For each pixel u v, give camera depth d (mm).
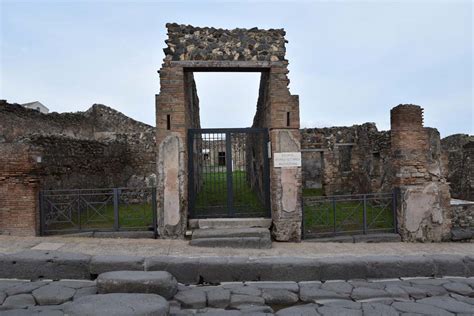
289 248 7336
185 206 7883
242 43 8156
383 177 11812
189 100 9680
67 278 5746
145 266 5805
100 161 12750
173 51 8031
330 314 4680
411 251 7383
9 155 7598
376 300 5324
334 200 8320
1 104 12227
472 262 6488
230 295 5246
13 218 7625
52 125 15570
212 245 7219
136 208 11445
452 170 16562
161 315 4172
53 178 9430
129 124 19359
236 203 9289
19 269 5703
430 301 5230
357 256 6547
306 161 18891
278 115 8047
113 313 3990
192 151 8391
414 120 8609
